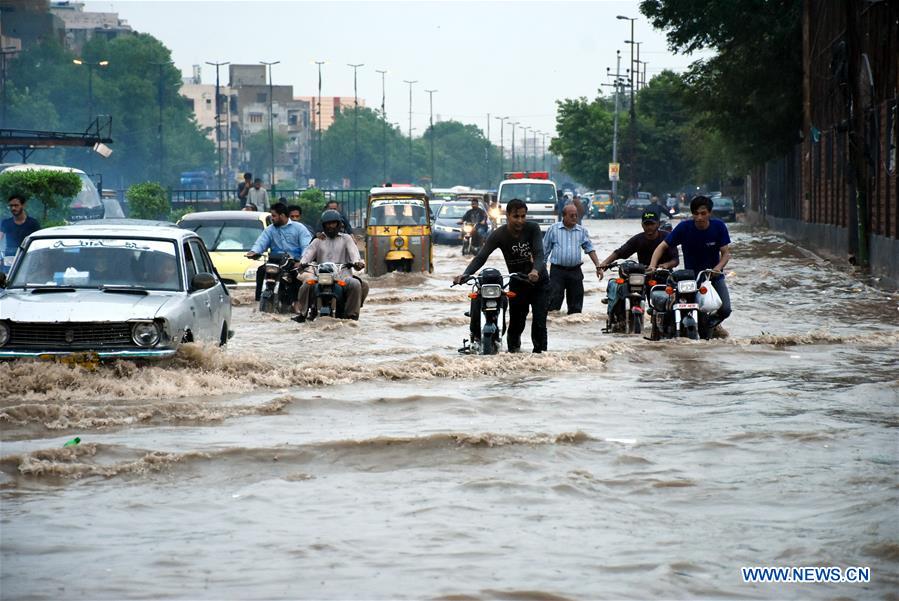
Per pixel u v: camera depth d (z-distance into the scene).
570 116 190.00
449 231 75.31
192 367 17.98
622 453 12.76
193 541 9.43
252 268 35.31
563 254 27.88
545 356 20.17
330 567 8.73
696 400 16.41
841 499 10.73
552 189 78.81
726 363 20.22
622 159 184.88
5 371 16.81
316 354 21.92
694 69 81.12
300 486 11.38
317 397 16.22
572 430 14.00
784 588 8.32
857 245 51.34
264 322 27.66
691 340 22.33
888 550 9.15
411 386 17.73
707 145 139.50
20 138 67.38
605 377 18.67
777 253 58.47
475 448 13.00
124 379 17.16
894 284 39.59
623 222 120.00
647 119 187.38
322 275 27.58
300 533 9.67
